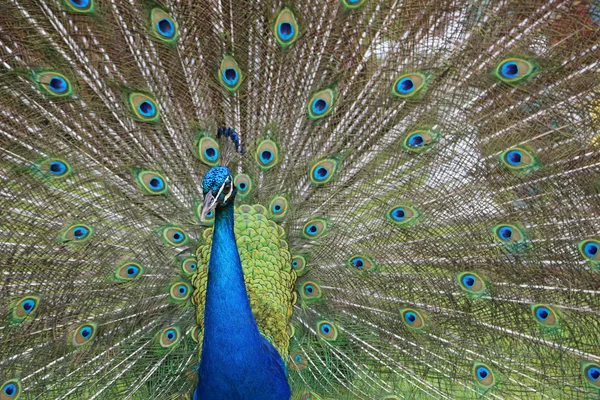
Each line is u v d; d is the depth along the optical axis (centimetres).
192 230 342
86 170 320
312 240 344
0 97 303
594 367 311
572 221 312
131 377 330
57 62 309
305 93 334
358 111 331
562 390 315
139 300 331
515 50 303
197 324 325
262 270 325
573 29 295
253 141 343
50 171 314
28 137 309
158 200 335
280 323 313
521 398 320
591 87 299
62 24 305
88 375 320
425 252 330
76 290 318
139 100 325
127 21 314
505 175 317
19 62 304
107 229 325
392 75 320
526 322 321
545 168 312
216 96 335
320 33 321
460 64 311
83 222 320
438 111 320
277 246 335
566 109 305
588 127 304
